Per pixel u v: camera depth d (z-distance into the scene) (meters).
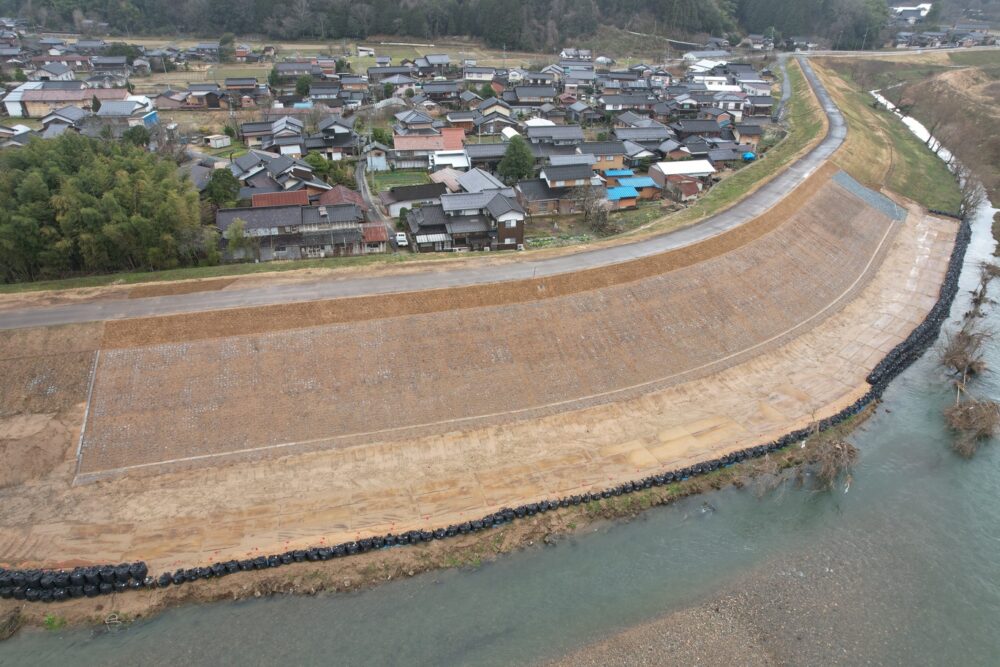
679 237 47.38
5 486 27.39
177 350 32.47
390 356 34.06
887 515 27.89
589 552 25.88
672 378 36.38
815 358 39.38
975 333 40.53
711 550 26.11
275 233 47.47
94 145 52.03
